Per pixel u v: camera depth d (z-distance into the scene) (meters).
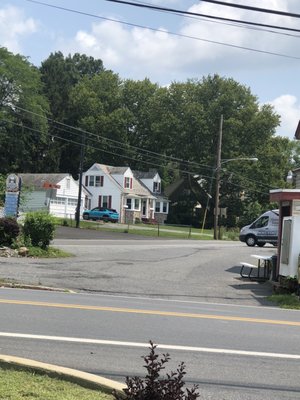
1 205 31.89
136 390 4.17
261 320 10.80
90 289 14.85
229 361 7.31
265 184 71.56
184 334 8.85
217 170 50.72
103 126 81.38
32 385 5.34
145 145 84.19
